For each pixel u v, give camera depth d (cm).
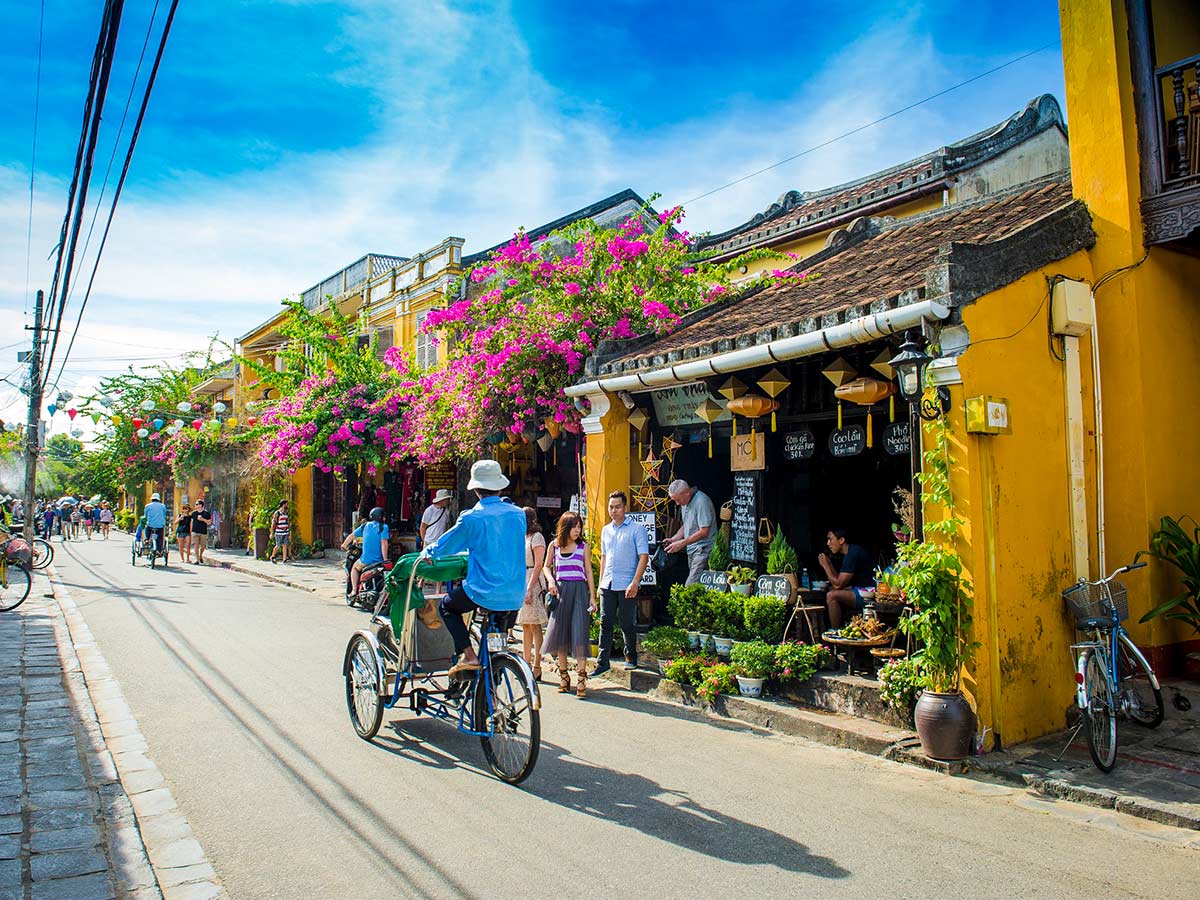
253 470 2389
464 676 604
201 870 424
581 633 810
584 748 637
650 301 1093
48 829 470
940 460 612
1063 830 478
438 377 1398
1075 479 688
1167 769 556
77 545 3347
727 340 788
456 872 422
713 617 822
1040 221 682
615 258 1128
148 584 1730
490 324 1200
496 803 517
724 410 906
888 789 546
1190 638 745
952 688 604
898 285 726
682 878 415
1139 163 741
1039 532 652
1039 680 638
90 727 671
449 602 598
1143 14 743
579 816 496
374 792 536
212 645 1023
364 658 657
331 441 1623
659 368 871
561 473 1484
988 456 616
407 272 1981
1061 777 544
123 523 4678
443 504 1417
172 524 3341
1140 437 718
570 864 430
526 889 403
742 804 517
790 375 848
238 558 2378
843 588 771
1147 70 739
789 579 798
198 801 518
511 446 1336
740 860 436
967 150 1280
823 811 505
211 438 2417
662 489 1010
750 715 716
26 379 2014
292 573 1936
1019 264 654
